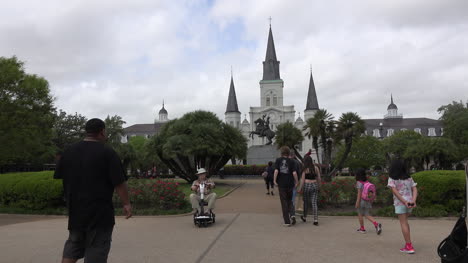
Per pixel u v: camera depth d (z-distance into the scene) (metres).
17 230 8.00
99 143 3.73
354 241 6.62
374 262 5.20
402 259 5.37
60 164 3.65
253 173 36.81
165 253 5.74
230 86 111.88
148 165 44.91
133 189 11.20
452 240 3.88
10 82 22.69
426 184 10.00
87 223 3.45
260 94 111.12
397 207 5.86
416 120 102.50
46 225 8.77
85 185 3.50
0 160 28.70
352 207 11.22
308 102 106.94
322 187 11.02
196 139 24.80
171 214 10.39
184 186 23.98
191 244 6.38
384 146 52.62
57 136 50.94
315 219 8.45
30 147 25.78
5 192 11.54
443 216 9.54
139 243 6.48
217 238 6.91
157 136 27.08
